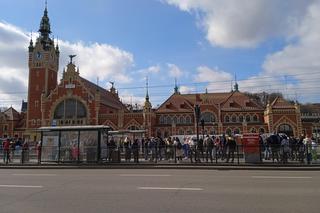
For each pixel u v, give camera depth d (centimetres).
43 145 3127
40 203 1111
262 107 8319
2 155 3259
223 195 1211
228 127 7975
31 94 8700
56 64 9231
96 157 2995
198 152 2816
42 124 8200
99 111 8150
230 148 2714
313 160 2575
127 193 1273
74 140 3069
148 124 7931
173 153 2911
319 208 990
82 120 8069
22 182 1633
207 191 1298
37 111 8575
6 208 1040
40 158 3112
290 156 2631
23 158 3155
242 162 2645
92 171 2250
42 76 8744
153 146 2994
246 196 1188
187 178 1719
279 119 7588
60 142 3094
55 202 1124
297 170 2255
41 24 9162
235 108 8194
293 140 2917
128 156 3016
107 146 3044
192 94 8969
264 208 996
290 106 7669
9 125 9938
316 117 12225
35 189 1401
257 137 2642
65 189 1393
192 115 8175
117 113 8088
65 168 2650
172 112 8275
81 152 3036
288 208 993
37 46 8888
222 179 1670
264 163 2580
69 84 8231
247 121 8094
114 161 2975
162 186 1439
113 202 1109
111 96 10519
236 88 8681
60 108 8238
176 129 8106
